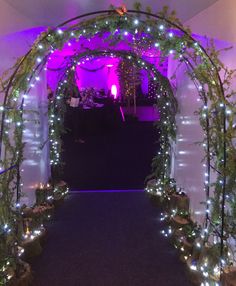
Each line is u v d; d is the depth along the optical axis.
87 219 4.46
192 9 3.28
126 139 10.10
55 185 5.02
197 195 3.72
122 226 4.23
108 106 11.11
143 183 6.08
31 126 4.31
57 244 3.73
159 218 4.49
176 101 4.57
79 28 2.67
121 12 2.54
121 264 3.31
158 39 2.66
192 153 3.96
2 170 2.71
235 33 2.54
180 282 3.01
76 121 9.89
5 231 2.68
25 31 3.71
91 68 13.20
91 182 6.14
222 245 2.48
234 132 2.36
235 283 2.33
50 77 9.48
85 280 3.03
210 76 2.52
